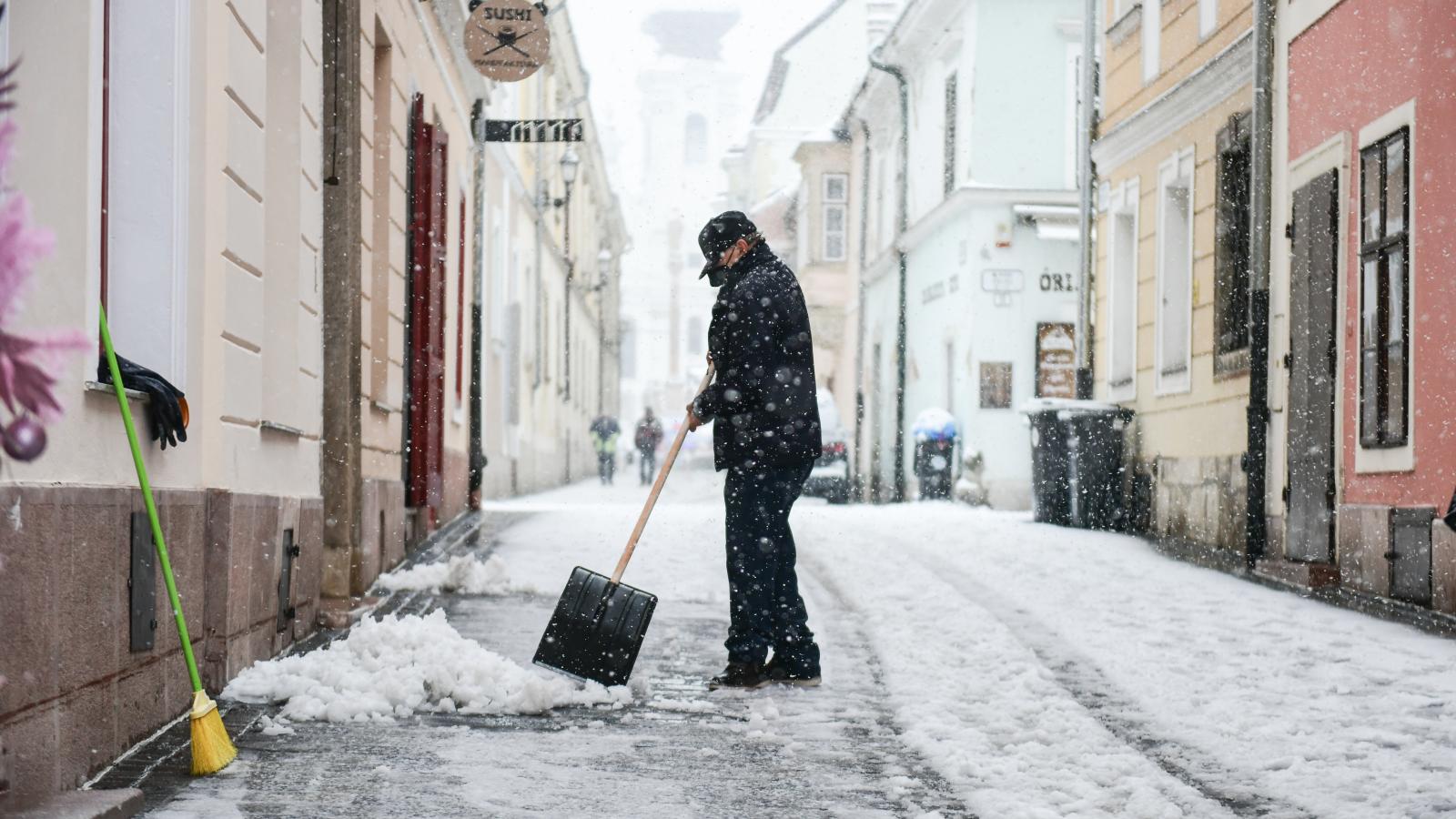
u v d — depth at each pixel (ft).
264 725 19.04
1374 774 17.79
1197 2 54.24
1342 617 32.40
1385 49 36.32
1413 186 34.73
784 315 23.13
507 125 63.57
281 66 26.78
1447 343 32.96
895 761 18.19
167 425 18.40
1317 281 40.22
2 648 13.51
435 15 51.67
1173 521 54.90
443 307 50.52
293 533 25.43
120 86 19.53
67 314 15.53
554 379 127.54
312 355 28.63
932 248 96.37
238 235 22.58
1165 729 20.49
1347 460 38.29
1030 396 84.69
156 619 18.26
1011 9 85.05
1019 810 15.46
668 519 59.62
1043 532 54.90
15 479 14.16
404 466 44.32
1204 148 53.42
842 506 84.69
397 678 21.11
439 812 15.17
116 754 16.87
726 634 28.84
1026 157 85.15
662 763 17.80
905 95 105.81
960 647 27.45
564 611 22.24
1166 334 57.62
